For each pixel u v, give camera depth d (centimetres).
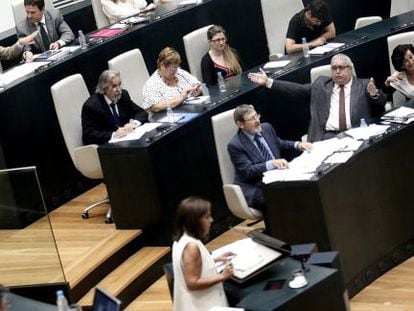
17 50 1379
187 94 1241
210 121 1209
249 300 869
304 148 1142
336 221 1060
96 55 1345
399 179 1125
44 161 1271
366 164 1091
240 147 1127
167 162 1161
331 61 1192
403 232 1135
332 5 1534
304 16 1376
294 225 1064
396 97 1260
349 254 1077
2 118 1227
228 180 1148
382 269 1120
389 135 1113
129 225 1181
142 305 1099
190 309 886
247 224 1248
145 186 1156
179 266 885
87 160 1201
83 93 1238
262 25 1534
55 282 1058
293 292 866
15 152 1238
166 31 1427
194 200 887
